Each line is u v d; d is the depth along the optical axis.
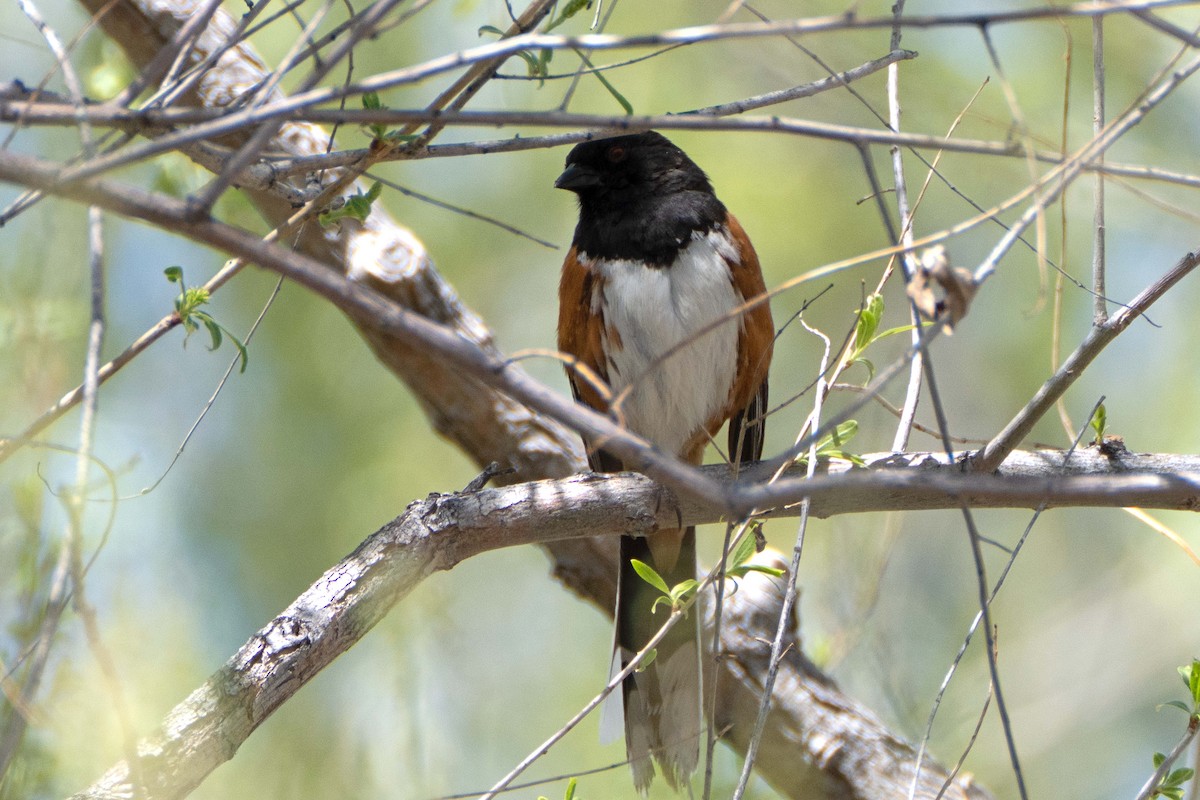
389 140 5.12
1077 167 4.11
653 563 8.00
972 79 12.75
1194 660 5.21
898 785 7.29
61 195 3.25
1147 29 12.93
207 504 11.27
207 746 5.19
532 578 12.12
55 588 3.95
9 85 4.10
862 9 12.58
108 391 10.89
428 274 7.79
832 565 8.42
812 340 12.91
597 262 8.11
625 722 7.62
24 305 7.05
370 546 5.91
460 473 11.63
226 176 3.37
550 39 3.70
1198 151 13.06
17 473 6.59
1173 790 5.19
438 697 9.81
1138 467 5.89
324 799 9.30
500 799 9.84
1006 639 12.90
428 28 10.66
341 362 11.89
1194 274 13.48
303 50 4.84
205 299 5.54
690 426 8.36
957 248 13.36
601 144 8.20
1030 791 11.85
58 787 6.14
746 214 12.81
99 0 7.38
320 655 5.58
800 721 7.42
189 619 9.00
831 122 12.87
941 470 5.62
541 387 3.33
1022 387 13.45
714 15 12.49
